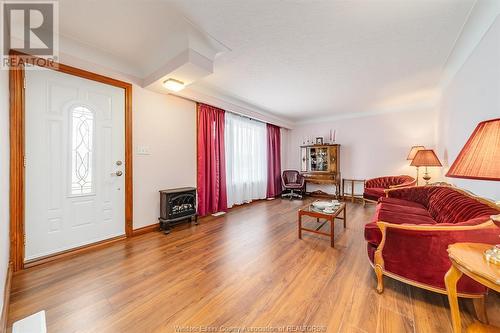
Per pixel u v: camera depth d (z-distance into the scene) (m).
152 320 1.31
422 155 3.47
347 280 1.74
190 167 3.50
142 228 2.82
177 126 3.29
